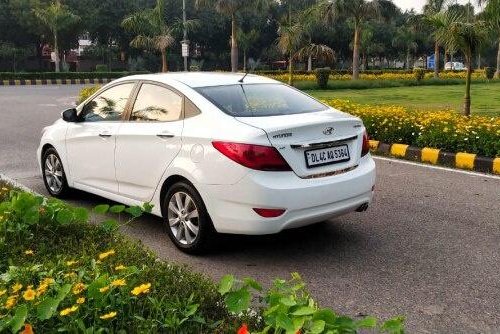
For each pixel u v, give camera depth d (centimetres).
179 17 5656
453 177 725
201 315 270
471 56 1092
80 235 395
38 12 4069
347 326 224
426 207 581
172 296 281
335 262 434
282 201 396
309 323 224
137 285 291
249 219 400
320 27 5594
